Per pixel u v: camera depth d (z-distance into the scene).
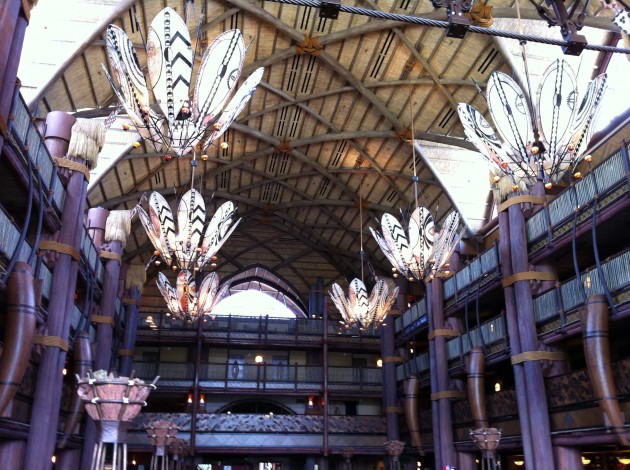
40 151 15.25
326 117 28.59
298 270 40.66
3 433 13.69
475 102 23.84
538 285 19.08
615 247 18.78
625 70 19.36
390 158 29.81
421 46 22.95
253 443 31.42
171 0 20.53
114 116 22.50
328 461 32.69
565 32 6.91
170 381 32.78
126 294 30.42
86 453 20.62
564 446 17.30
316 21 23.05
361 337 36.06
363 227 36.84
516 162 11.25
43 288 16.17
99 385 8.15
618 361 14.99
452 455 24.41
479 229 27.81
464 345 24.28
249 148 31.19
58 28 19.25
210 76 10.52
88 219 24.59
